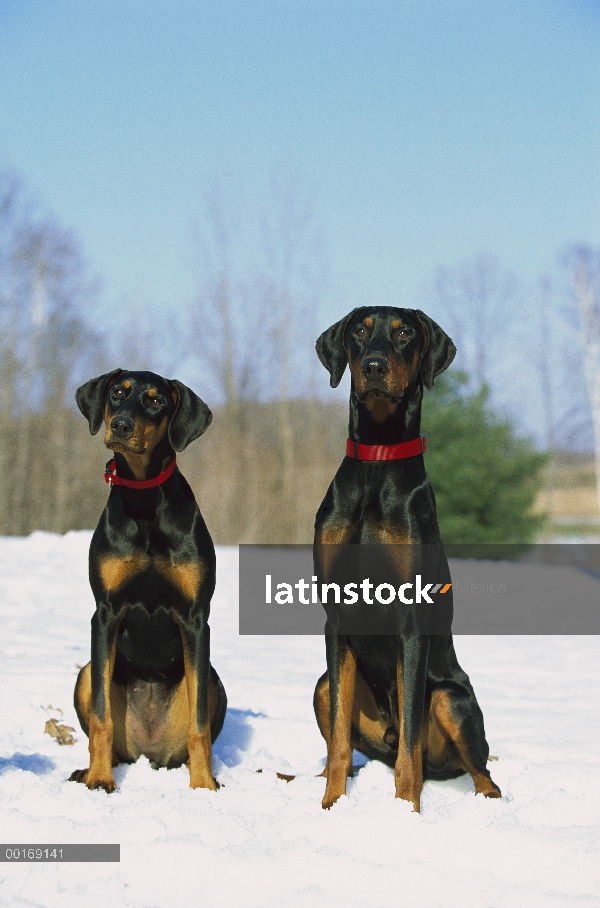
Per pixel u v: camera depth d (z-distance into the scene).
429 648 4.03
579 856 3.17
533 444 20.23
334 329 4.50
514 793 4.12
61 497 25.70
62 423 26.11
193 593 4.15
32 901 2.85
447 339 4.40
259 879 3.00
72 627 8.38
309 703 6.04
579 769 4.44
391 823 3.37
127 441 4.01
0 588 10.02
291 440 28.84
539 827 3.41
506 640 8.84
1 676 6.27
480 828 3.37
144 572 4.12
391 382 4.03
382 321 4.23
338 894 2.93
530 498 19.62
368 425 4.17
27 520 25.64
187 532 4.16
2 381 25.67
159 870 3.04
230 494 27.09
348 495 4.14
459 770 4.41
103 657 4.14
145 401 4.20
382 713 4.37
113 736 4.42
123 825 3.38
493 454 19.25
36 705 5.50
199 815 3.48
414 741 3.87
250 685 6.48
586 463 41.03
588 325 38.69
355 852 3.26
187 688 4.20
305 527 27.20
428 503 4.16
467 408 19.94
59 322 27.05
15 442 25.73
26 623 8.49
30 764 4.48
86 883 2.94
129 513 4.14
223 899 2.89
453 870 3.14
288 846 3.21
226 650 8.02
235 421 29.61
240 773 4.37
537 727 5.58
